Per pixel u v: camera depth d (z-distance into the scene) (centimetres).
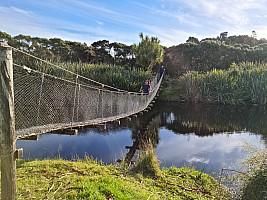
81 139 1025
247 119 1788
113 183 361
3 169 178
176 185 482
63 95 444
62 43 3334
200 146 1012
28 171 436
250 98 2314
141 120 1638
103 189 327
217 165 748
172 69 3344
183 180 523
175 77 3184
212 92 2392
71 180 390
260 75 2342
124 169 541
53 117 406
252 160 440
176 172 581
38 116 362
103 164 631
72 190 331
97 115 592
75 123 477
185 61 3569
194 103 2417
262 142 1055
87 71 2170
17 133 305
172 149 957
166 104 2384
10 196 181
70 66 2205
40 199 307
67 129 443
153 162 539
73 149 865
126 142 1038
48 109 392
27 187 348
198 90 2425
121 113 786
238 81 2373
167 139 1148
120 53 3525
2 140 174
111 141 1034
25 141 917
